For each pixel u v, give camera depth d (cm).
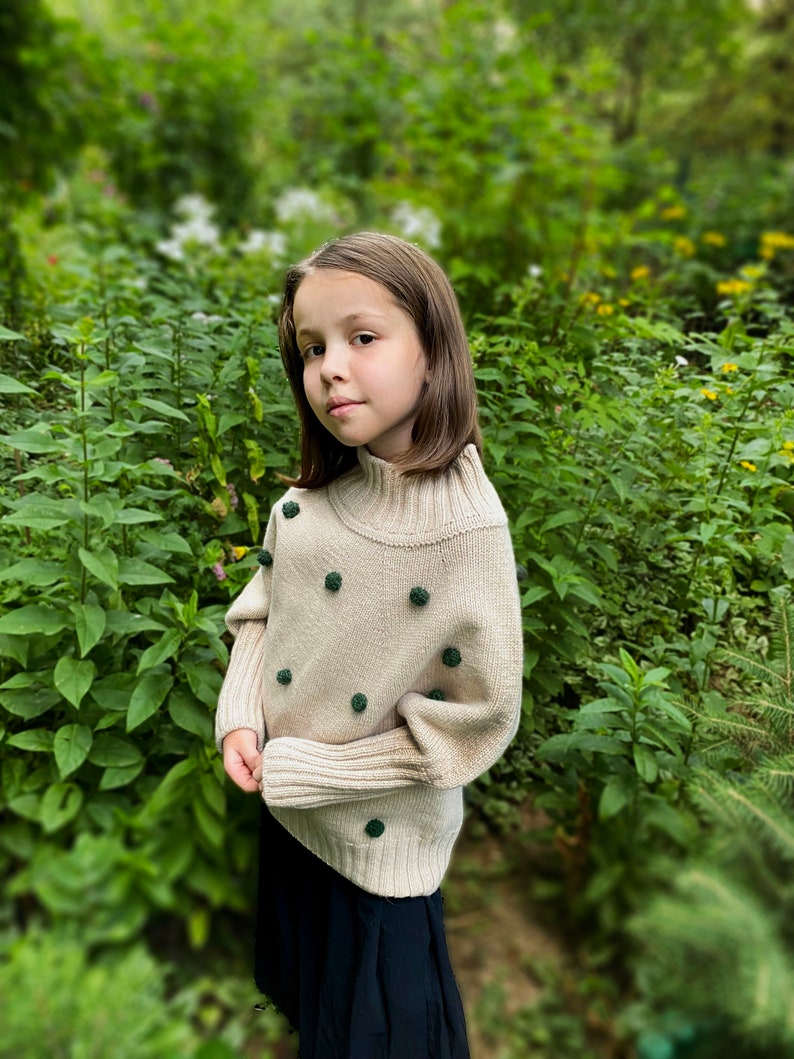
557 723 181
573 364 201
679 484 199
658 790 148
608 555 178
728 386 200
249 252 432
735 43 814
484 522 106
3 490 171
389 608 110
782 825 110
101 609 139
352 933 123
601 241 457
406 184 555
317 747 113
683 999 92
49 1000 92
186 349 208
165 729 156
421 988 120
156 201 644
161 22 655
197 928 127
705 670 169
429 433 111
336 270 104
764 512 185
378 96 608
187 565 170
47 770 146
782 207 602
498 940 134
